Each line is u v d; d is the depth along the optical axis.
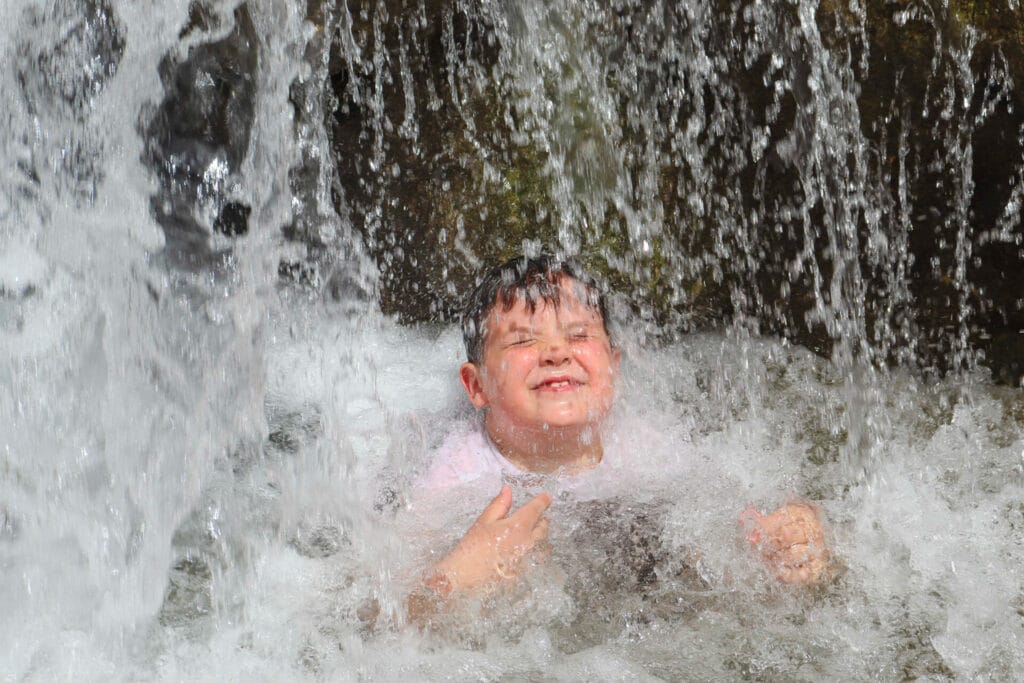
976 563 3.11
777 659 2.79
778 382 4.17
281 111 4.11
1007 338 4.12
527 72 4.24
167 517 3.42
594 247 4.37
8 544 3.25
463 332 3.87
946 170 3.88
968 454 3.67
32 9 3.81
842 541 3.20
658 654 2.82
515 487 3.52
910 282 4.13
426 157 4.36
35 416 3.63
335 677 2.76
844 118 3.87
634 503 3.39
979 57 3.61
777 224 4.19
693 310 4.40
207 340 4.05
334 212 4.38
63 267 3.86
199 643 2.90
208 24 3.87
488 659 2.81
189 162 4.06
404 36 4.11
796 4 3.72
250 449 3.80
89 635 2.94
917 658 2.78
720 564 3.12
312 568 3.18
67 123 3.91
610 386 3.64
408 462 3.72
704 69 4.00
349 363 4.28
